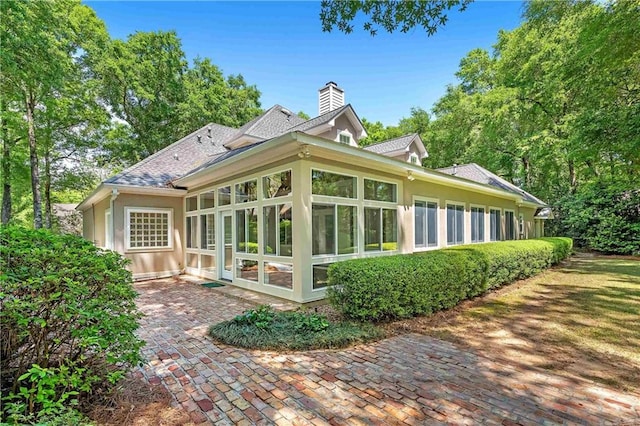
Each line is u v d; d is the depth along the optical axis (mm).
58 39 11742
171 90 19750
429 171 8477
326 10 4887
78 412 2293
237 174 7887
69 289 2410
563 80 10344
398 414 2549
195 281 8906
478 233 11945
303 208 6055
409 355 3793
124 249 9125
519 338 4434
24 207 19078
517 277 8859
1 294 2012
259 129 11742
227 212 8445
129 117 19250
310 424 2424
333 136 11125
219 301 6594
